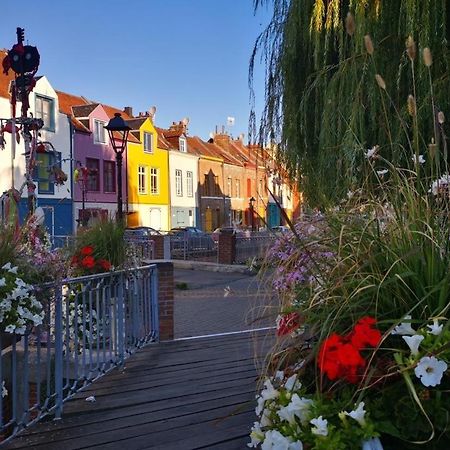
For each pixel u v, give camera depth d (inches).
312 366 84.0
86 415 147.3
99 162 1147.9
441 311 74.4
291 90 301.6
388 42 247.1
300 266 103.8
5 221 147.0
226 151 1859.0
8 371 161.5
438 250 83.0
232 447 123.3
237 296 462.0
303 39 292.2
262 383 95.5
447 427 69.2
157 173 1392.7
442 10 232.2
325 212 109.0
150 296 240.2
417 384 72.7
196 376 182.9
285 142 292.0
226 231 719.1
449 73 224.7
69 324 167.6
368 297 82.0
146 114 1489.9
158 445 125.8
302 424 71.9
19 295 121.5
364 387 69.2
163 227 1409.9
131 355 213.0
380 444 67.4
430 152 99.5
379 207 96.7
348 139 227.9
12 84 320.5
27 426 138.5
